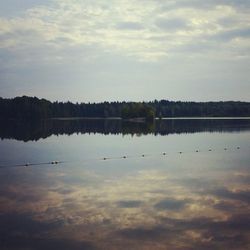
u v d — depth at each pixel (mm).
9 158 45469
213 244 17969
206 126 117375
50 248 17562
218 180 31172
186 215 22000
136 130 99562
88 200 25234
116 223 20734
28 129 102938
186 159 44438
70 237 18812
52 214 22219
